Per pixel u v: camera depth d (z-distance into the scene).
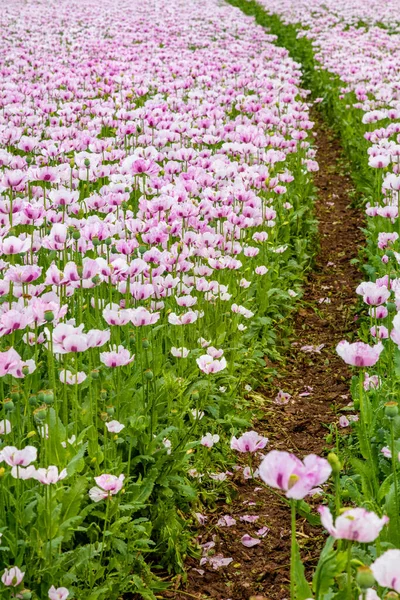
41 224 5.63
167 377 4.37
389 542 2.98
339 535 2.12
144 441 3.94
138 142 7.97
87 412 3.83
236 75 11.84
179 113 9.09
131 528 3.52
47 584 2.99
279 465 2.08
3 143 7.74
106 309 3.90
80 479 3.20
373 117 8.82
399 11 22.31
